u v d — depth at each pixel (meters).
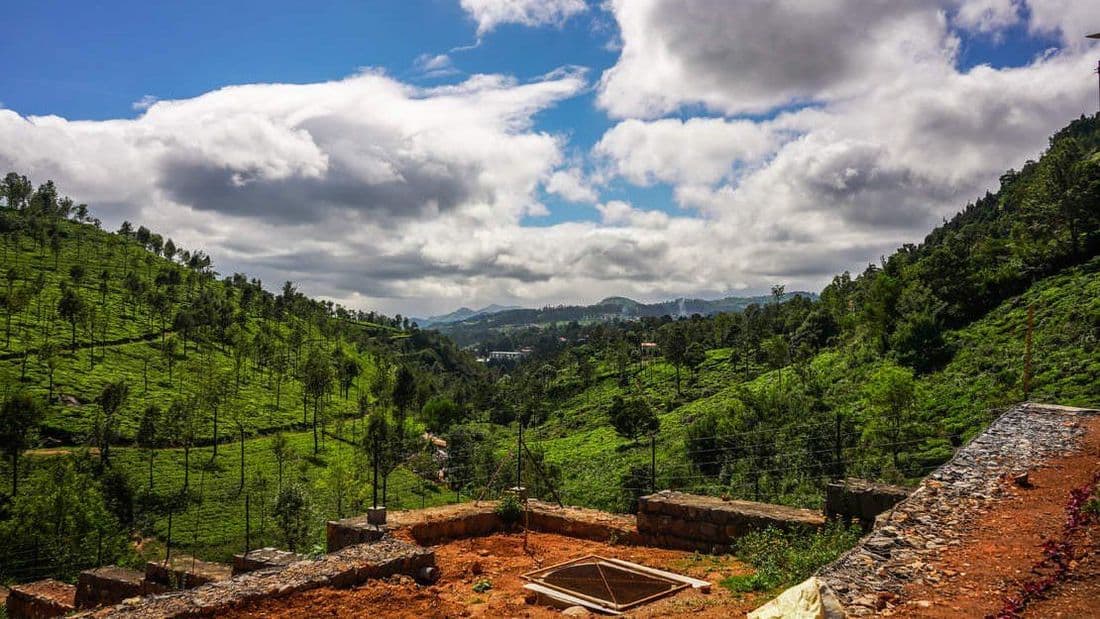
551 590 11.25
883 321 72.31
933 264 73.62
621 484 51.84
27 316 105.12
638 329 171.00
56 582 24.84
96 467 64.69
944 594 8.06
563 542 15.75
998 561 8.77
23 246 141.75
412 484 71.19
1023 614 7.32
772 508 14.20
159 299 119.00
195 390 92.69
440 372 195.88
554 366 152.00
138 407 83.94
